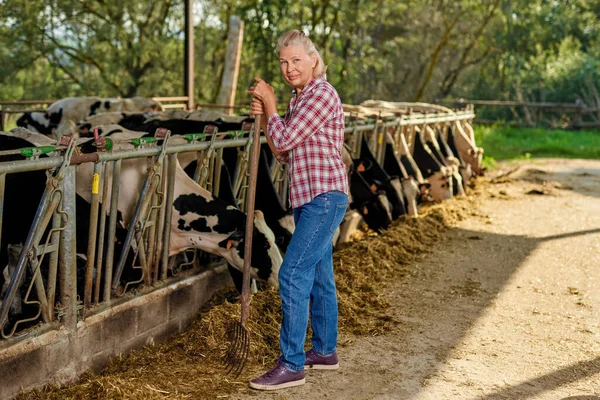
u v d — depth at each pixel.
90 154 3.26
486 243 6.39
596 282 5.24
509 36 22.86
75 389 3.12
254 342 3.69
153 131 5.57
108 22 15.30
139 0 15.55
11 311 3.59
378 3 19.05
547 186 9.63
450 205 7.88
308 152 3.09
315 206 3.10
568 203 8.43
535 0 21.45
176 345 3.78
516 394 3.28
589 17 24.00
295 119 3.01
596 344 3.98
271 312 4.07
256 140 3.13
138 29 16.20
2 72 14.65
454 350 3.81
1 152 2.85
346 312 4.29
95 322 3.40
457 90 23.22
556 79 21.27
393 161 7.05
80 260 4.22
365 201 6.04
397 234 6.12
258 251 4.04
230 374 3.39
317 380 3.34
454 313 4.46
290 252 3.15
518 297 4.84
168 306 3.95
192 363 3.54
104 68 16.12
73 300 3.25
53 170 3.10
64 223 3.16
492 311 4.52
